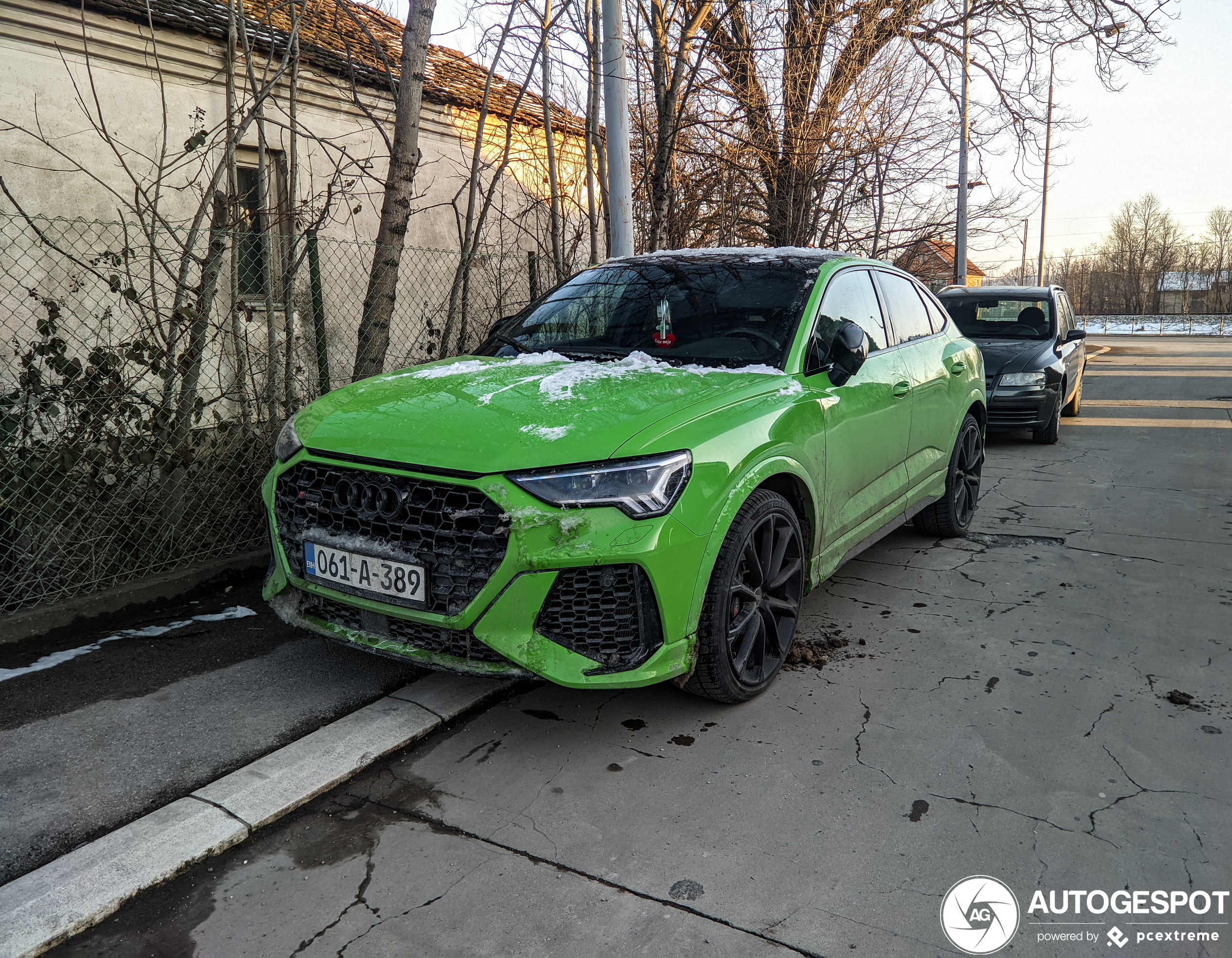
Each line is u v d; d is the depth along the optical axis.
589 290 4.15
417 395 3.06
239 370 4.55
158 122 6.19
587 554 2.50
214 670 3.32
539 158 8.77
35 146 5.56
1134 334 47.84
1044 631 3.76
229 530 4.39
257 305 5.06
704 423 2.84
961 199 12.66
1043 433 8.77
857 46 8.98
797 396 3.26
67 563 3.78
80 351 4.02
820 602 4.14
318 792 2.51
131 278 4.29
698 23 7.57
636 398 2.91
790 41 8.66
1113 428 9.99
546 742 2.83
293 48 5.78
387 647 2.73
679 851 2.25
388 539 2.68
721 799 2.49
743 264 4.07
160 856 2.19
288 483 2.98
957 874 2.15
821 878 2.14
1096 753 2.72
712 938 1.93
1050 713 3.00
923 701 3.10
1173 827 2.34
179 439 4.17
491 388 3.06
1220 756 2.70
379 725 2.87
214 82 5.97
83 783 2.53
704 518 2.69
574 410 2.80
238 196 4.71
